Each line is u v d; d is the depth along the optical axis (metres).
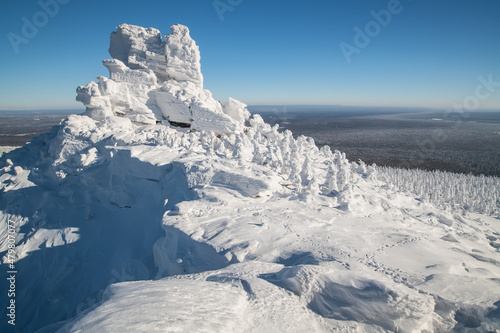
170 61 33.72
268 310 6.33
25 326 15.99
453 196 31.77
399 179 38.12
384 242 11.08
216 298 6.53
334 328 6.12
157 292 6.62
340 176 18.52
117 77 31.77
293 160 19.88
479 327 6.18
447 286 7.39
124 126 27.81
